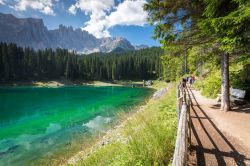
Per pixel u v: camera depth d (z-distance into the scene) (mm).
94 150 12672
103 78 135750
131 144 6539
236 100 14656
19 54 121625
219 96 17094
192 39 12602
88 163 8695
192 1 11320
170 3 11508
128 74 143125
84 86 109250
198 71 34625
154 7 11805
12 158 14336
